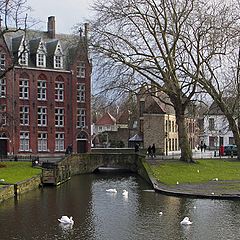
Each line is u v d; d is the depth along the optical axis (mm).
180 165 50406
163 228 25422
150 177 44438
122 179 52188
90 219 28031
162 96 75938
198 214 28609
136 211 30250
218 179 42656
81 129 76125
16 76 71062
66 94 75250
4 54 69688
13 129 70000
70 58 76438
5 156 68188
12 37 74125
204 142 109312
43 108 73375
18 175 43312
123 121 106688
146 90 50344
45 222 27234
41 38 73875
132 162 61062
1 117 62312
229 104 62719
